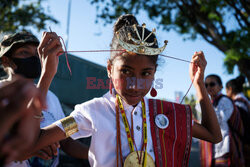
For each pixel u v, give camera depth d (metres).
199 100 1.84
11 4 8.47
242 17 8.32
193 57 1.80
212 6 8.18
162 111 1.71
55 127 1.52
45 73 1.41
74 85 3.66
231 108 4.32
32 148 1.42
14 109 0.69
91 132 1.64
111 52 1.64
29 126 0.73
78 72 3.68
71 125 1.55
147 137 1.61
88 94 3.71
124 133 1.59
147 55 1.54
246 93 8.25
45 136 1.48
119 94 1.58
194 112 2.32
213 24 8.61
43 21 8.90
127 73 1.52
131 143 1.57
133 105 1.68
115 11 7.66
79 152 2.06
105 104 1.66
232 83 5.09
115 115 1.64
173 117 1.70
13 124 0.72
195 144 7.36
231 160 4.26
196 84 1.82
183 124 1.69
